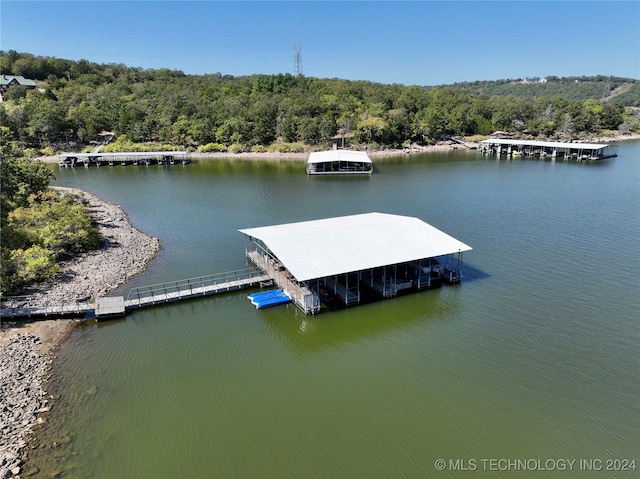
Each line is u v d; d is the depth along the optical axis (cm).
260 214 7519
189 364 3356
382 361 3406
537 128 19088
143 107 16638
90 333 3731
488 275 4856
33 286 4381
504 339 3656
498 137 18638
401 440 2641
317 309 4066
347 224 4894
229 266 5144
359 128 16050
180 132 15838
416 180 10544
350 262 4047
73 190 9188
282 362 3394
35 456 2469
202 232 6494
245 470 2433
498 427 2733
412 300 4303
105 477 2370
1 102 16138
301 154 15025
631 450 2559
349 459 2505
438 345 3597
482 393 3031
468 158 14488
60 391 3011
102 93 18438
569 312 4059
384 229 4688
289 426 2748
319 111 16800
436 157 14812
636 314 4006
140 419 2789
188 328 3838
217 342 3644
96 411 2841
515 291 4478
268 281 4616
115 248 5625
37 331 3691
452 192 9112
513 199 8388
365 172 11494
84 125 15262
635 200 8138
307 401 2972
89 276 4722
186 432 2694
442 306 4197
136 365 3328
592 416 2812
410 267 4834
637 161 13112
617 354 3434
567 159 13750
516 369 3275
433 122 17425
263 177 11112
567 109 19900
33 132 14262
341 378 3209
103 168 12706
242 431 2708
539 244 5822
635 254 5431
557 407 2891
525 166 12544
